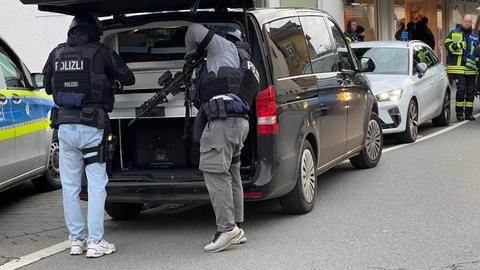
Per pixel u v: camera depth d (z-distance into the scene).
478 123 12.70
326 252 5.11
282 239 5.52
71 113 5.20
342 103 7.14
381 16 20.72
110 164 5.62
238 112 5.07
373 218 6.07
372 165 8.55
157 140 5.96
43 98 7.61
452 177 7.71
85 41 5.21
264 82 5.48
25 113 7.03
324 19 7.30
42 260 5.31
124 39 6.05
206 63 5.16
